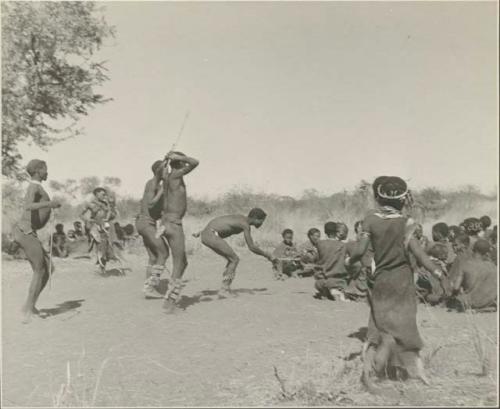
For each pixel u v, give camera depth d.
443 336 5.88
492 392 4.39
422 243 8.97
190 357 5.52
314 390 4.48
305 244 10.98
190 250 14.05
